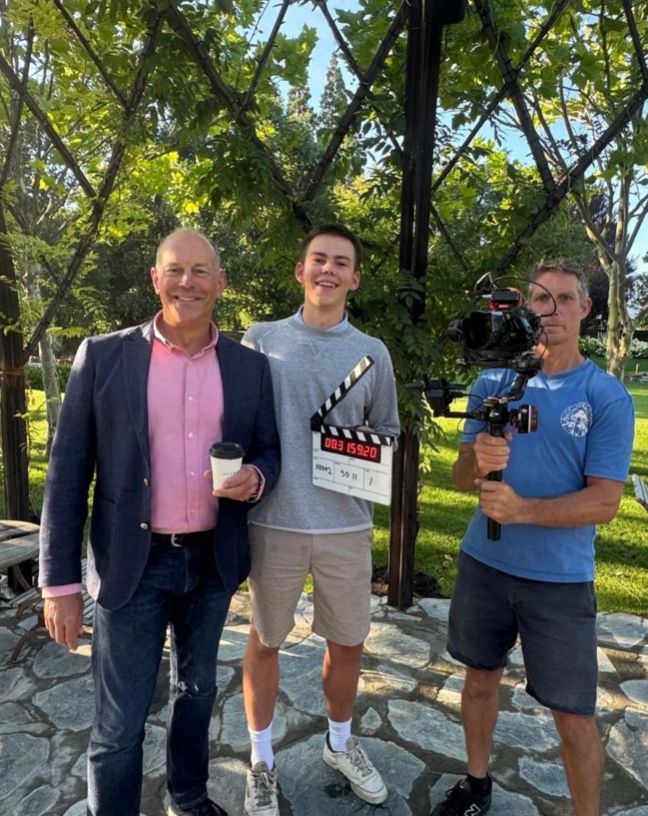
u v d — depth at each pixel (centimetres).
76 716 257
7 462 361
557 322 173
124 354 166
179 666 190
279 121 348
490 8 288
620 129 315
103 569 167
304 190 319
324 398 194
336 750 222
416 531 351
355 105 296
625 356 500
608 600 369
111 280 1755
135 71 297
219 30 307
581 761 174
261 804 204
